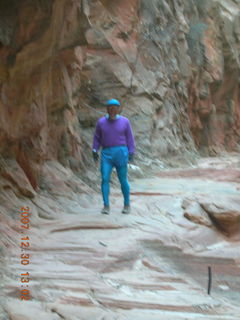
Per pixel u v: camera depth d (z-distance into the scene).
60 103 9.79
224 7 28.78
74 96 12.06
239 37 29.03
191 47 24.97
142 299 4.32
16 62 6.47
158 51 19.22
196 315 3.99
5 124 7.29
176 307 4.17
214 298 4.95
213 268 6.37
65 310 3.71
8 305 3.69
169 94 19.81
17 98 7.41
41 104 8.45
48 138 9.33
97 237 6.57
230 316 4.07
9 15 5.91
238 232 8.45
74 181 9.26
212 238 7.95
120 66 16.17
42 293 4.09
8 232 5.92
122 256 5.87
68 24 7.54
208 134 26.72
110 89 15.56
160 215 8.50
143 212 8.46
